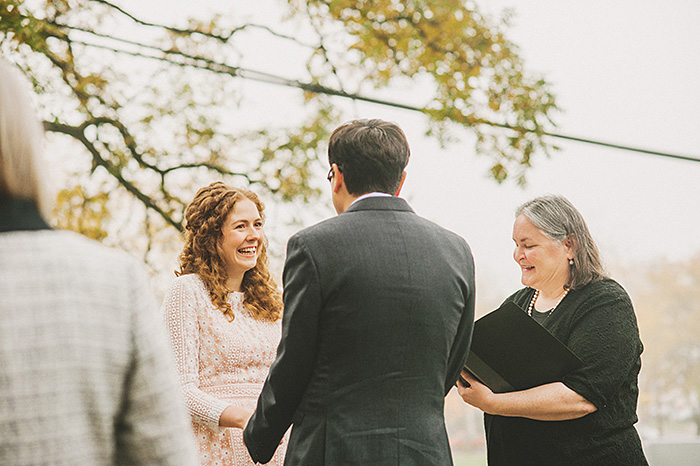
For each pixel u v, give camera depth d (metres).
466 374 2.64
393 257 2.06
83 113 8.50
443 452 2.03
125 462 1.33
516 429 2.67
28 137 1.30
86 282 1.28
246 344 2.79
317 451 1.99
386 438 1.96
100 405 1.26
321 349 2.03
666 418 36.91
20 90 1.32
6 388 1.20
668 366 37.28
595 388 2.49
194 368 2.69
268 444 2.13
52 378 1.22
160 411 1.32
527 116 8.74
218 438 2.70
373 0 8.87
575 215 2.76
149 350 1.33
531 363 2.54
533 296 2.93
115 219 8.87
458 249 2.21
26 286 1.24
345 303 2.00
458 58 8.84
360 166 2.20
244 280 2.96
